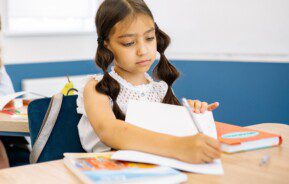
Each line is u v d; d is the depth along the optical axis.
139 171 0.96
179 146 1.05
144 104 1.30
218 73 3.36
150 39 1.35
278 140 1.24
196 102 1.45
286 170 1.02
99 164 1.01
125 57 1.34
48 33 3.75
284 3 3.04
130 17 1.31
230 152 1.16
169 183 0.91
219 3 3.30
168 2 3.48
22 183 0.94
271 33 3.12
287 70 3.05
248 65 3.22
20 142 2.04
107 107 1.31
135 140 1.10
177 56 3.52
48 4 3.77
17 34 3.59
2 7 3.55
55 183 0.94
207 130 1.23
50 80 3.59
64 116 1.56
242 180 0.95
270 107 3.16
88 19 3.95
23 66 3.55
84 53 3.97
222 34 3.32
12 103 2.04
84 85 1.44
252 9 3.17
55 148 1.56
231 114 3.35
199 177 0.97
